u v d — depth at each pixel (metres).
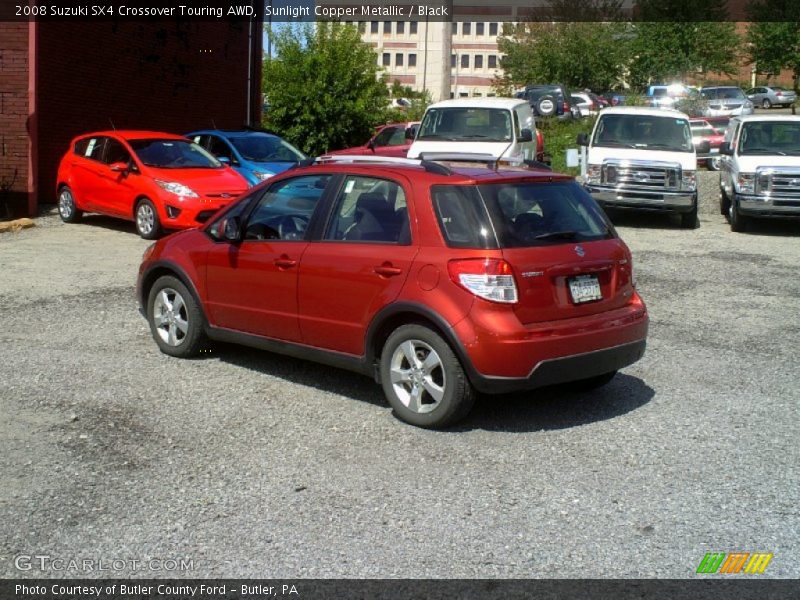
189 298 7.57
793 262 13.36
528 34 52.62
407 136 17.75
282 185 7.04
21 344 8.09
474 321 5.73
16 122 16.62
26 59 16.45
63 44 18.30
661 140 17.84
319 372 7.41
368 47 27.11
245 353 7.94
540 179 6.34
